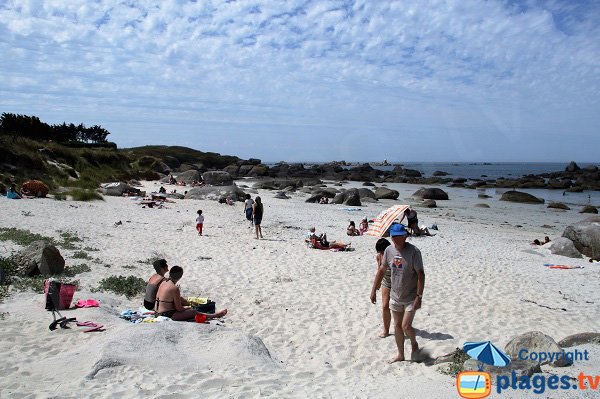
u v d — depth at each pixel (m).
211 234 18.30
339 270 13.05
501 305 10.25
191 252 14.56
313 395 5.31
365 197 41.94
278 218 25.00
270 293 10.52
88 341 6.54
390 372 6.53
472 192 55.50
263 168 80.06
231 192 32.78
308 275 12.35
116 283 10.03
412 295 6.80
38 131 52.78
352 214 29.16
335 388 5.61
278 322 8.69
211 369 5.91
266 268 12.94
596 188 58.41
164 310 8.09
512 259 16.55
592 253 17.58
